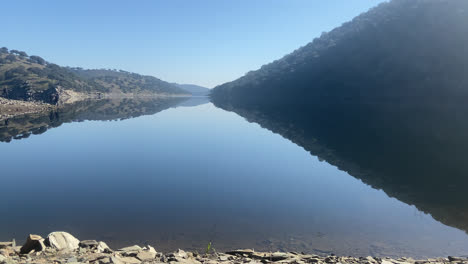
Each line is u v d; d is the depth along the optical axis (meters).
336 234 12.49
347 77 112.25
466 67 71.75
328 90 120.31
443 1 90.81
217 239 11.95
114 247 11.13
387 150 30.11
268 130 50.72
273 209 15.41
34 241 7.19
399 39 97.81
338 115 68.50
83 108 111.44
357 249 11.18
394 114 61.16
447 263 8.20
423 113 59.78
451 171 21.91
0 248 7.45
